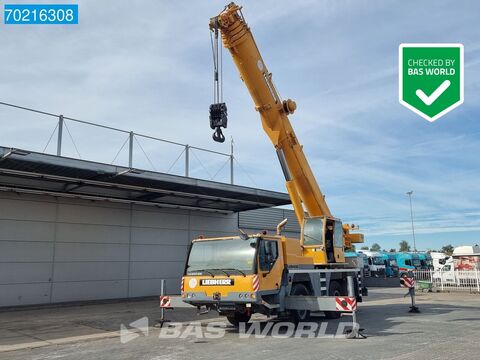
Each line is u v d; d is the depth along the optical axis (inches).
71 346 382.6
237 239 435.8
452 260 1523.1
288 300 456.8
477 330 438.9
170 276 853.8
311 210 580.7
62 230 713.6
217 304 428.1
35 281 673.0
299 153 559.5
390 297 850.8
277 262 447.5
